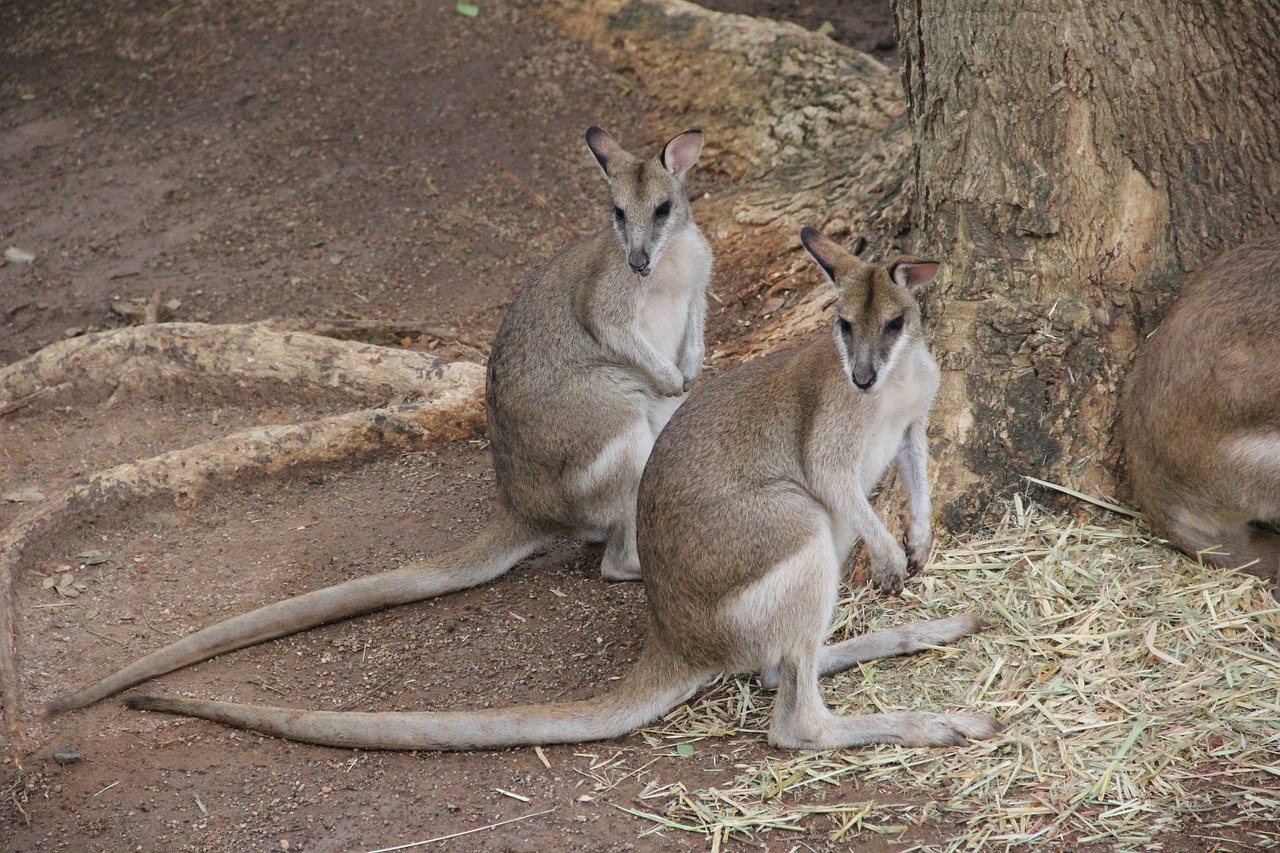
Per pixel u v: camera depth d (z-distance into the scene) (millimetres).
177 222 12047
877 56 13703
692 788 5434
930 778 5281
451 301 10805
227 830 5453
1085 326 6844
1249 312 5977
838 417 5906
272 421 9508
